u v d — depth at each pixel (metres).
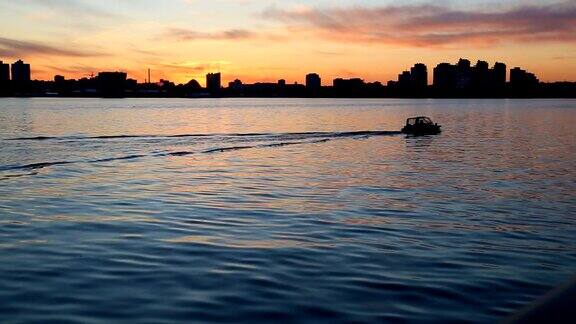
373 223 19.88
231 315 10.40
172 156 46.22
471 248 16.28
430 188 29.28
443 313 10.70
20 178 31.95
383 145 59.28
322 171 36.66
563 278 13.30
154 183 30.30
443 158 46.09
